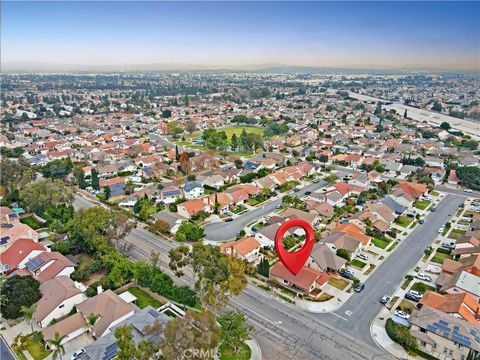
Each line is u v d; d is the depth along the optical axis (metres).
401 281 86.62
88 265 90.31
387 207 120.75
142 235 110.88
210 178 152.38
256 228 113.69
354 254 96.44
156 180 160.00
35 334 68.38
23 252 90.75
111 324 67.88
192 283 84.81
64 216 114.56
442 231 111.75
